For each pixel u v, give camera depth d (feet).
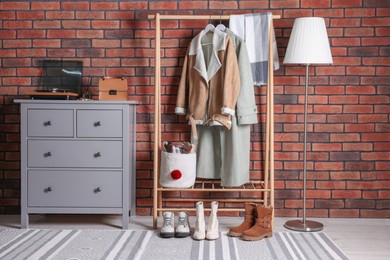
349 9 11.80
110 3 12.01
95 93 12.07
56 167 10.63
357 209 11.94
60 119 10.58
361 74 11.85
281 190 11.99
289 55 10.66
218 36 10.96
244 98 10.91
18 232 10.50
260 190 11.08
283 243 9.78
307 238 10.16
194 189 10.89
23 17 12.05
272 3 11.85
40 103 10.56
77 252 9.12
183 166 10.62
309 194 11.97
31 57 12.11
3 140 12.14
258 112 11.90
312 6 11.84
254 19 11.25
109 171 10.64
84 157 10.62
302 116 11.93
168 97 12.02
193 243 9.77
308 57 10.43
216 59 10.86
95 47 12.06
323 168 11.96
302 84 11.89
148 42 12.03
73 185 10.64
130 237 10.16
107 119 10.57
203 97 11.02
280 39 11.87
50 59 12.09
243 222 10.54
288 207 12.00
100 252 9.14
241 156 11.06
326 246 9.59
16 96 12.15
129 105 10.87
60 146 10.62
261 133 11.94
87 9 12.04
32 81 12.12
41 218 11.81
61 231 10.61
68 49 12.09
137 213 12.06
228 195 12.01
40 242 9.77
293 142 11.96
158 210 11.04
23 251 9.17
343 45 11.85
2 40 12.07
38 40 12.08
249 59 11.24
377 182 11.92
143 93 12.04
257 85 11.51
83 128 10.59
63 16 12.05
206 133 11.43
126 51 12.05
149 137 12.06
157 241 9.89
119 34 12.04
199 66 10.94
